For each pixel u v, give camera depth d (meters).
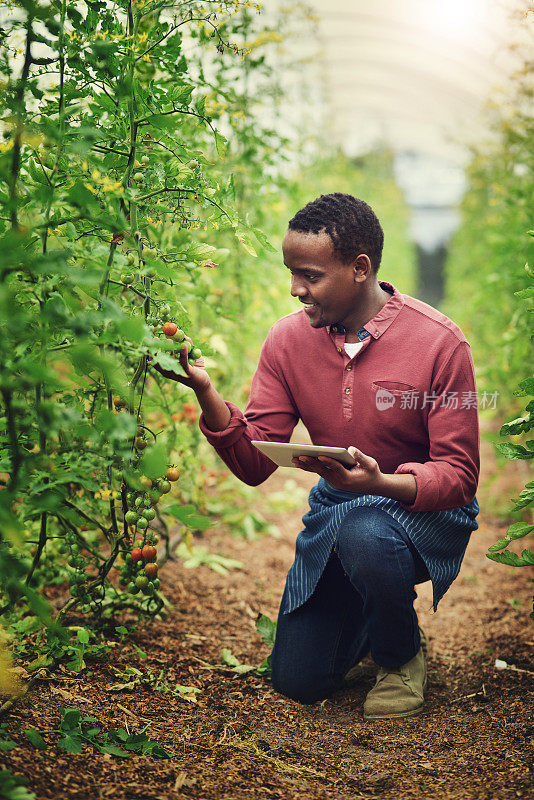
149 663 2.47
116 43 1.86
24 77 1.71
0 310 1.53
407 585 2.20
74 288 1.93
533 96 4.26
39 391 1.79
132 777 1.74
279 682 2.38
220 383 4.16
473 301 6.13
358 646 2.47
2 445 1.93
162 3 2.12
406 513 2.25
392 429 2.31
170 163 2.17
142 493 2.14
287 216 4.87
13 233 1.57
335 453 2.01
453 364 2.25
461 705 2.32
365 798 1.79
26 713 1.93
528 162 4.55
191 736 2.03
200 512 3.93
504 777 1.84
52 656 2.21
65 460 1.84
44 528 2.06
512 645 2.79
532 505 2.36
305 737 2.13
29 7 1.64
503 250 4.73
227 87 3.57
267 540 4.25
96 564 2.27
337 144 9.57
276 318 4.74
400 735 2.14
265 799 1.74
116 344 1.80
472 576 3.73
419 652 2.39
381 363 2.28
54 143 1.78
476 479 2.29
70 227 1.77
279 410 2.47
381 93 11.98
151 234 2.82
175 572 3.50
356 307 2.28
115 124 2.15
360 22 8.20
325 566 2.31
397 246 13.34
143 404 2.19
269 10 4.82
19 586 1.68
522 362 4.26
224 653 2.62
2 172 1.61
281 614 2.45
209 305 3.46
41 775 1.65
